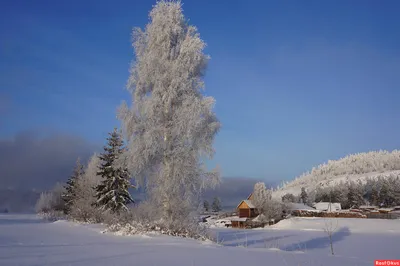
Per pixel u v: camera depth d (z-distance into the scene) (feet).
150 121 65.82
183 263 28.78
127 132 67.21
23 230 76.23
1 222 126.62
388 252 79.20
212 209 332.39
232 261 31.45
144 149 64.18
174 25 70.69
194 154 64.13
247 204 274.57
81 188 138.21
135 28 72.54
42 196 300.81
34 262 27.43
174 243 47.80
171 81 66.74
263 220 248.32
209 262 30.12
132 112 67.21
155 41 70.69
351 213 267.39
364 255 70.33
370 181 433.48
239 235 120.37
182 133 64.80
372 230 188.65
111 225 71.46
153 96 66.64
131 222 65.21
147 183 65.46
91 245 42.65
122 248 39.17
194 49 68.64
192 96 66.33
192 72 70.38
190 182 63.31
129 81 70.28
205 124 66.90
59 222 118.73
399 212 291.58
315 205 352.90
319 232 173.37
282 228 220.64
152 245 43.80
